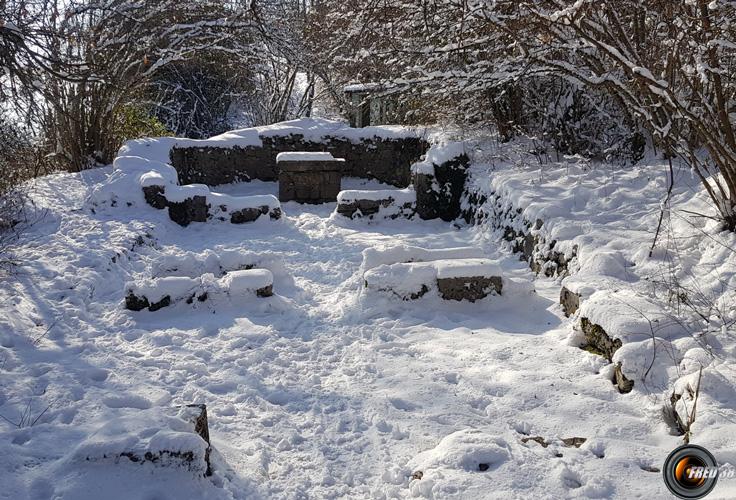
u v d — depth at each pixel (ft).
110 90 42.19
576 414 12.69
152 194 31.83
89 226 28.32
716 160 17.98
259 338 17.88
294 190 37.68
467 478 10.25
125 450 9.98
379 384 14.90
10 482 9.75
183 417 11.27
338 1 41.37
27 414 12.46
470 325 18.83
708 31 16.34
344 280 23.80
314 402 14.08
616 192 24.79
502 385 14.29
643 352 13.58
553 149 33.60
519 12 19.70
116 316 19.40
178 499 9.66
